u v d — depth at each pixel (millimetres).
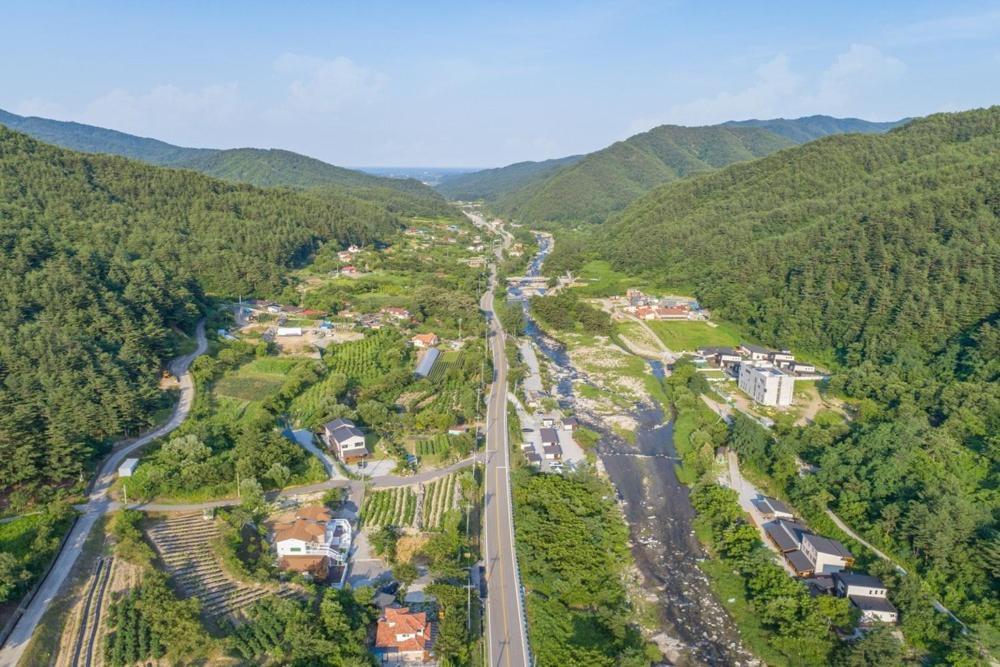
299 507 121438
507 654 89000
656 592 109500
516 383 199125
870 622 98312
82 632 83500
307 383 174125
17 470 107375
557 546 113250
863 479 130000
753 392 191375
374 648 88562
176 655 80875
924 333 191250
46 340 138000
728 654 95500
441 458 145375
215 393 162500
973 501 118625
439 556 106875
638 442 168125
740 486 143750
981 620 96438
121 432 132750
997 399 147875
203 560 101938
